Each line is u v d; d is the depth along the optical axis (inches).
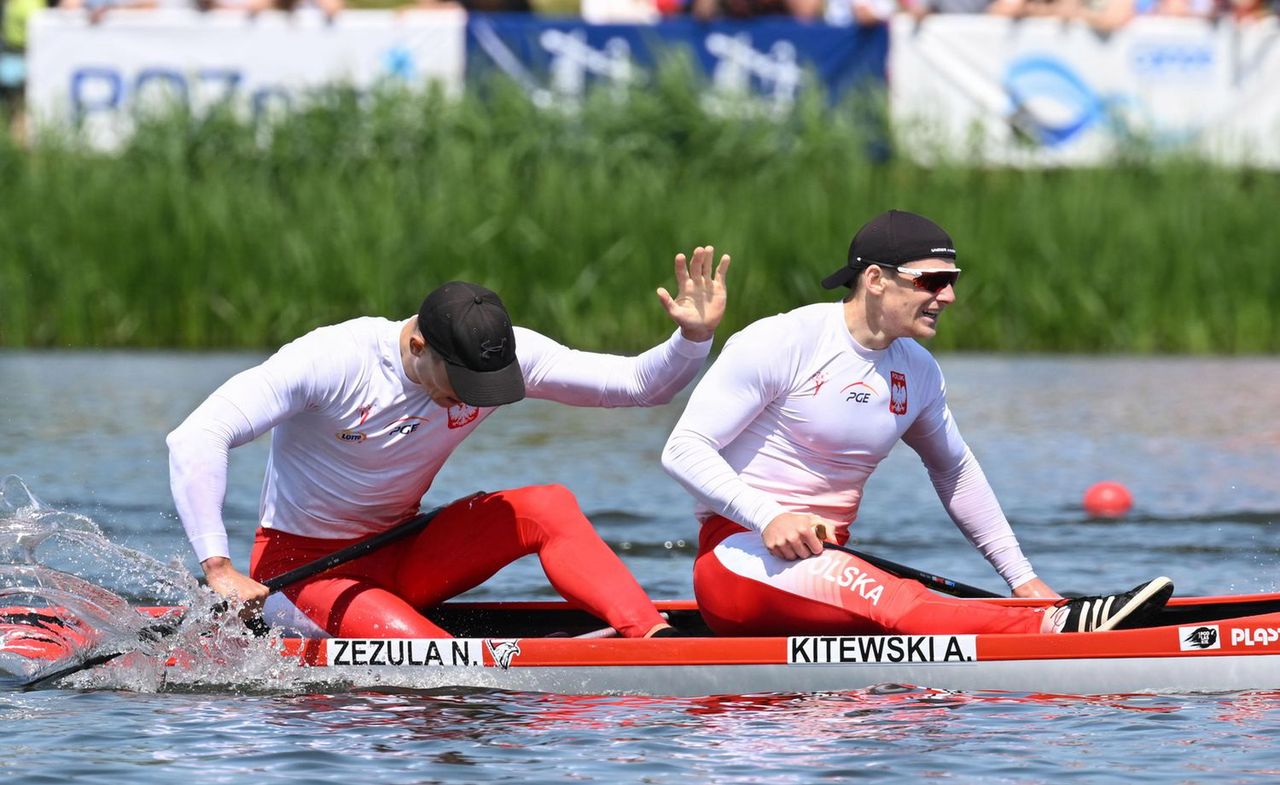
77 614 844.6
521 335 874.8
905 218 824.9
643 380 868.6
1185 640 812.0
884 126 2518.5
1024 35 2541.8
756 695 811.4
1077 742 717.9
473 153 2442.2
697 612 935.7
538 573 1160.2
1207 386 2139.5
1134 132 2556.6
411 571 887.7
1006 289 2504.9
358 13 2593.5
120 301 2418.8
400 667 833.5
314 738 729.0
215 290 2422.5
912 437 890.7
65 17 2514.8
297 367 834.2
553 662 824.3
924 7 2770.7
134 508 1321.4
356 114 2474.2
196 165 2482.8
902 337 852.6
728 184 2469.2
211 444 818.2
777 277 2420.0
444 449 874.8
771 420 846.5
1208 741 717.3
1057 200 2502.5
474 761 692.1
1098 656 812.0
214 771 679.7
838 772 676.7
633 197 2410.2
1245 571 1130.7
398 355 844.0
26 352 2384.4
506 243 2396.7
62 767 685.3
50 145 2469.2
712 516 869.8
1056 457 1627.7
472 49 2522.1
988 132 2551.7
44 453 1558.8
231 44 2519.7
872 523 1328.7
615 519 1325.0
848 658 821.2
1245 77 2564.0
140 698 807.7
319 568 858.8
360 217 2402.8
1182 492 1445.6
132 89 2522.1
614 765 686.5
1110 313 2508.6
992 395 2050.9
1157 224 2500.0
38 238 2415.1
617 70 2517.2
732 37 2527.1
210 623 829.2
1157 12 2773.1
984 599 877.8
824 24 2527.1
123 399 1913.1
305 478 871.7
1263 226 2508.6
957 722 752.3
